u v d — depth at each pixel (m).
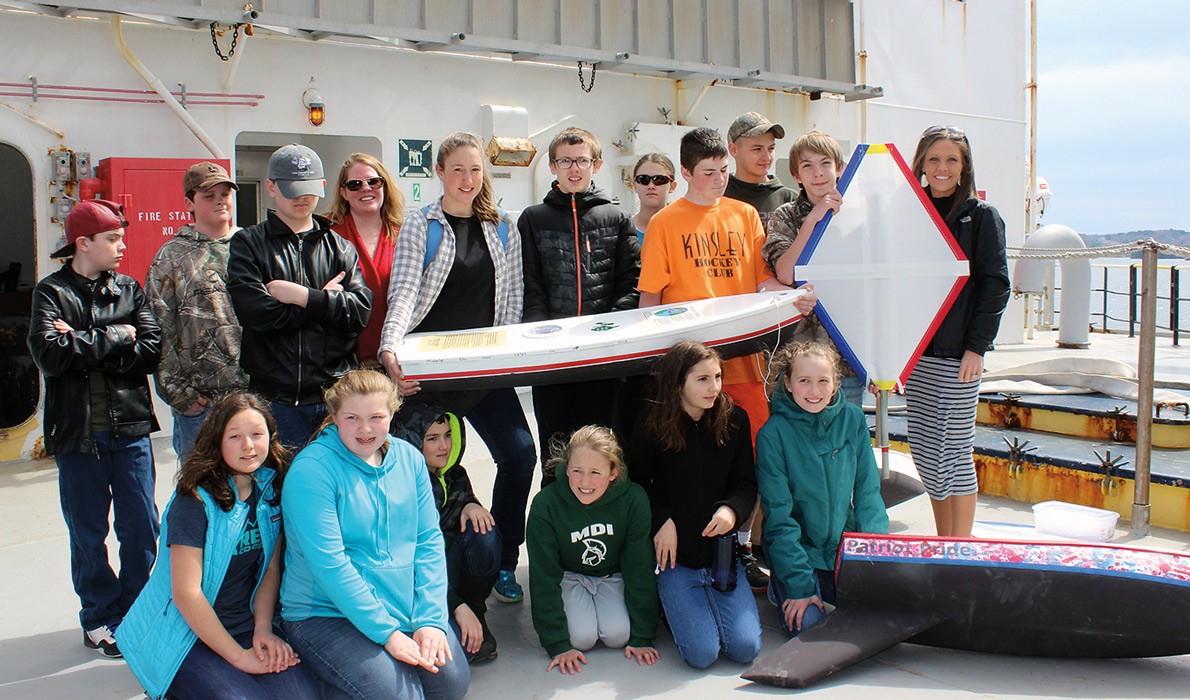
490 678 3.21
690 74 8.68
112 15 6.17
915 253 3.95
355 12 6.86
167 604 2.85
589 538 3.37
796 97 9.81
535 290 4.14
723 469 3.54
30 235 8.12
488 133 7.91
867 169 3.97
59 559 4.46
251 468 2.90
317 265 3.53
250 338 3.45
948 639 3.30
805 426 3.62
